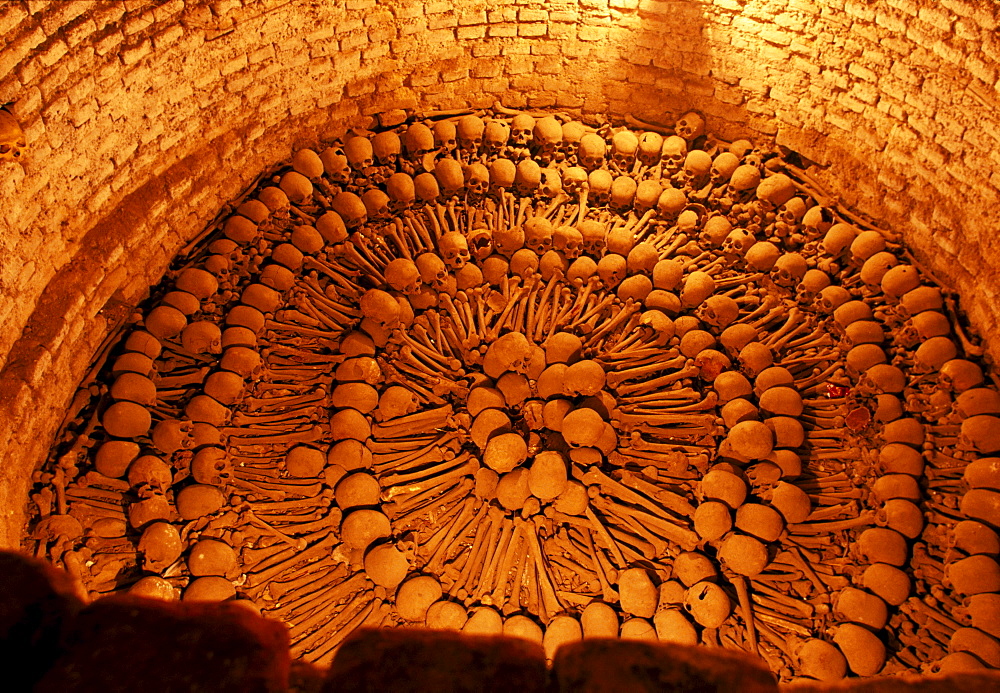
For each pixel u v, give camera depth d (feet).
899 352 16.51
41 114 12.58
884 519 15.58
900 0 14.71
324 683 6.35
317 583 16.03
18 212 12.90
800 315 17.19
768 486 16.12
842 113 16.71
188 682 6.21
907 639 15.11
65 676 6.18
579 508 16.56
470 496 16.93
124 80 13.76
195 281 16.29
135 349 15.66
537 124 18.15
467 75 17.94
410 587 15.96
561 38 17.76
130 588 14.84
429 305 17.56
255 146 16.88
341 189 17.69
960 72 14.51
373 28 16.78
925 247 16.44
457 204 18.06
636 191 18.08
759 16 16.65
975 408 15.49
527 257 17.65
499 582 16.44
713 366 16.88
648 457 16.87
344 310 17.30
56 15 12.19
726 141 18.20
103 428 15.29
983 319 15.71
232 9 14.78
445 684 6.36
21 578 6.64
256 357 16.35
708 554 16.37
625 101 18.29
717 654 6.57
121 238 14.93
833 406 16.72
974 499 15.08
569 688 6.38
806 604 15.69
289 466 16.26
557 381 16.80
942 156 15.49
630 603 15.87
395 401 16.78
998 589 14.58
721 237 17.65
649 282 17.57
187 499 15.37
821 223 17.08
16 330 13.58
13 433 13.53
